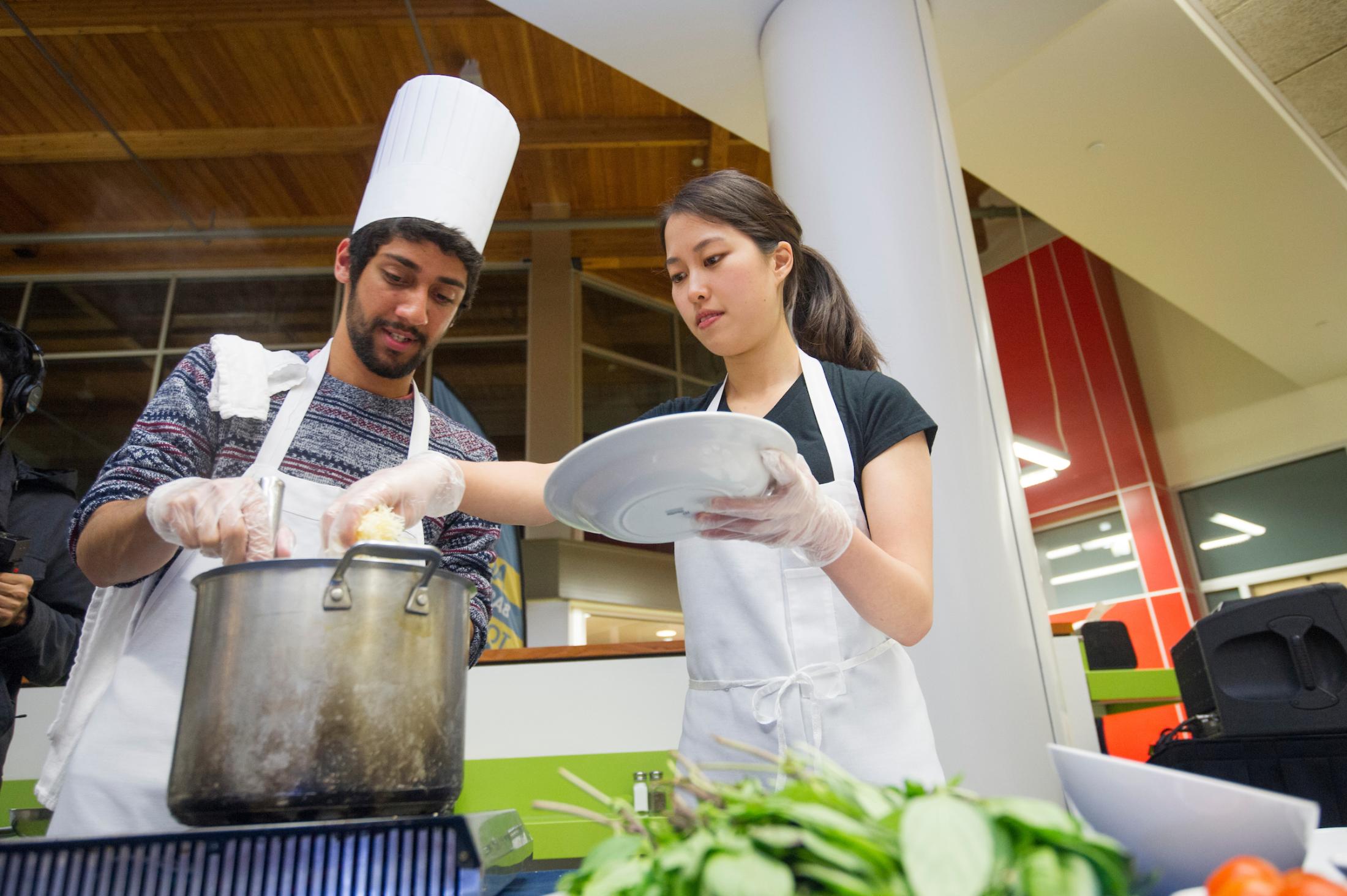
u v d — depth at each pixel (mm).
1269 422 6906
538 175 6965
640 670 2322
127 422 7262
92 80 5992
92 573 998
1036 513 7797
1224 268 5047
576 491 756
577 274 7637
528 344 7301
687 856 394
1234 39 3490
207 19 5492
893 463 1022
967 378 2096
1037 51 3002
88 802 939
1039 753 1807
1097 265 7859
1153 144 3973
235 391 1096
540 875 749
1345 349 6180
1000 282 8305
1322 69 3646
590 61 5863
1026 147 3975
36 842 547
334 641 618
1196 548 7184
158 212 7148
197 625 650
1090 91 3637
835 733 965
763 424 708
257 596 626
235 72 5945
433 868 558
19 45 5676
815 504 784
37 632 1554
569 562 6191
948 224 2285
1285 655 1830
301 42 5703
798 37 2535
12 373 1576
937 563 1898
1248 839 459
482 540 1250
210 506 801
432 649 660
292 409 1148
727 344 1093
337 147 6418
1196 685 2146
